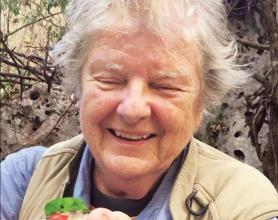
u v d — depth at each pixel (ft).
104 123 3.79
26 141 9.36
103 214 3.34
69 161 4.32
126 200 4.05
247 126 8.23
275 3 7.69
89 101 3.78
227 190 3.85
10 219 4.39
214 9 3.82
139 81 3.65
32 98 9.42
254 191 3.83
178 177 3.93
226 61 3.98
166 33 3.59
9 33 9.17
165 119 3.70
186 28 3.66
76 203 3.56
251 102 8.21
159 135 3.78
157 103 3.67
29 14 9.37
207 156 4.17
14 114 9.48
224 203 3.78
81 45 3.87
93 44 3.76
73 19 3.91
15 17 9.80
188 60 3.72
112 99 3.70
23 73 9.81
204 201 3.83
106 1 3.67
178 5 3.66
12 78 9.65
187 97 3.76
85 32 3.77
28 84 9.43
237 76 4.08
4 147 9.50
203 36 3.75
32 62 9.61
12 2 9.00
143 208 4.04
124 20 3.61
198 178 3.97
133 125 3.70
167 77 3.64
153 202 3.96
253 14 8.41
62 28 8.67
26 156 4.54
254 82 8.18
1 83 9.51
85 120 3.84
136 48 3.61
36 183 4.30
